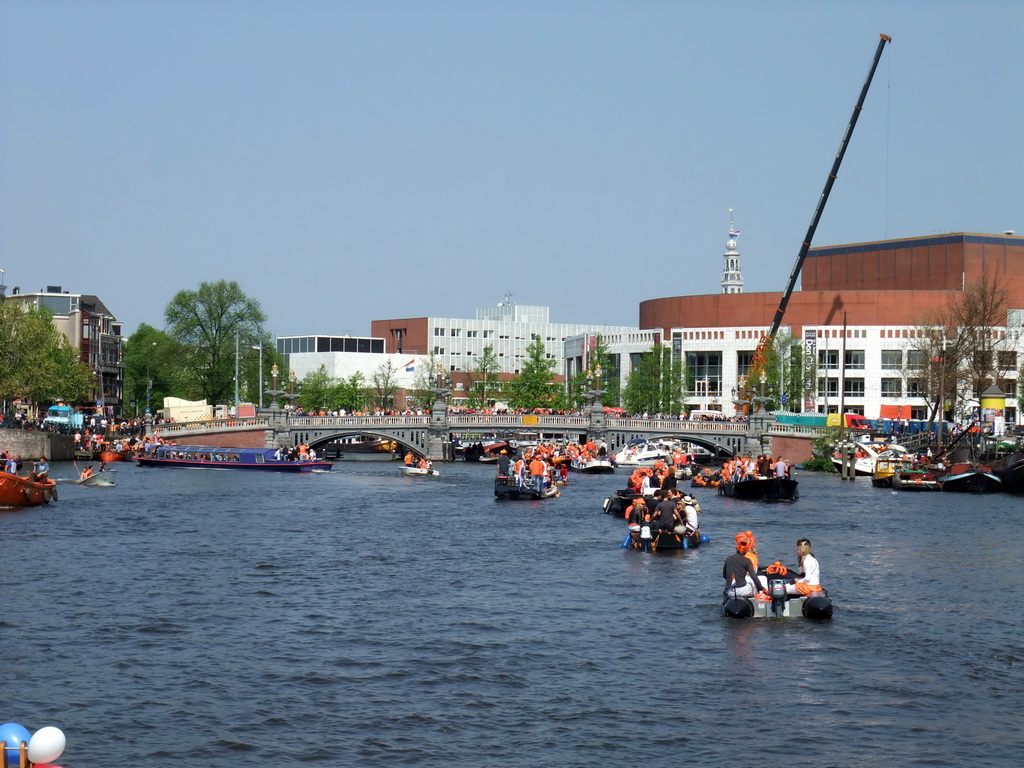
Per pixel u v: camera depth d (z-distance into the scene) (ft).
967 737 115.44
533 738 114.11
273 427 545.03
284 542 238.48
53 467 472.44
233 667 136.67
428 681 131.85
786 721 119.34
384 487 394.52
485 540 244.42
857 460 482.28
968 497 365.20
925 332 557.33
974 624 160.66
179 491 363.56
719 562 213.66
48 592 178.09
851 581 194.08
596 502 339.57
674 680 132.77
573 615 165.17
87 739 112.68
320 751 110.32
